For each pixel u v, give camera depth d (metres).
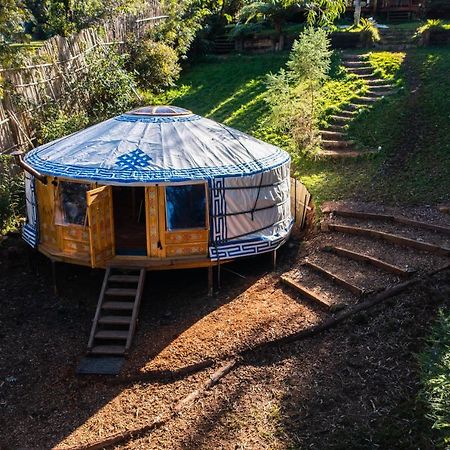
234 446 6.44
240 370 7.71
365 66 18.02
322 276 9.48
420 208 10.88
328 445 6.26
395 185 12.04
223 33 24.17
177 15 21.84
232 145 10.35
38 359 8.36
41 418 7.27
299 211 11.97
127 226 11.32
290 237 11.47
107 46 18.59
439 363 5.81
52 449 6.70
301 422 6.65
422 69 17.08
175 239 9.48
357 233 10.51
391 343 7.59
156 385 7.65
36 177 9.57
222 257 9.55
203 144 10.08
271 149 11.07
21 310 9.51
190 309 9.34
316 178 13.15
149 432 6.86
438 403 5.66
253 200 9.92
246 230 9.98
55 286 9.91
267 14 21.56
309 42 14.48
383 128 14.47
